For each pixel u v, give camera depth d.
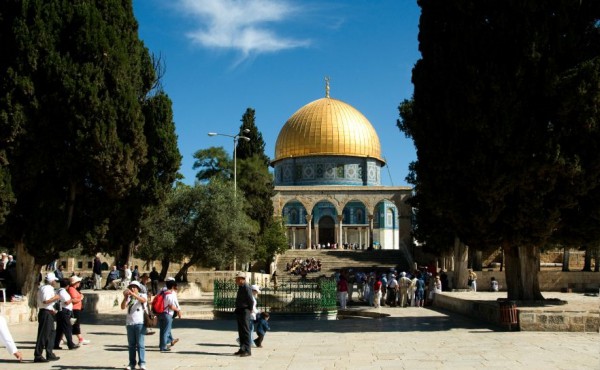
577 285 41.09
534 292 23.30
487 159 20.19
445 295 30.91
